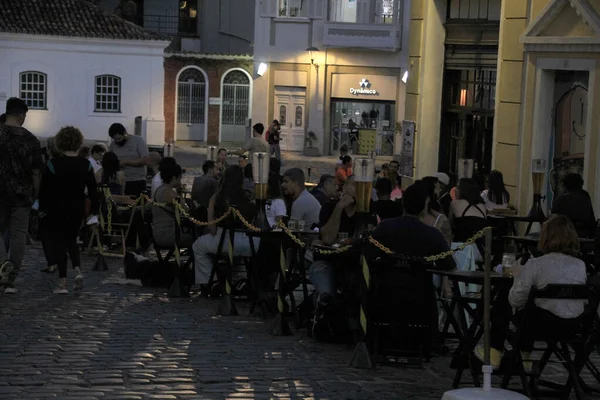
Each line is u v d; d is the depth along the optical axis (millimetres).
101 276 16875
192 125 54812
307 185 25375
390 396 10078
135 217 18328
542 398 10203
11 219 14695
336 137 51656
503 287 10289
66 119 52531
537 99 19531
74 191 14945
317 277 12453
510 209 17922
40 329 12578
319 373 10891
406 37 49906
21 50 51812
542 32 19297
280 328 12812
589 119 18156
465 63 23547
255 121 52031
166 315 13820
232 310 14047
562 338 9633
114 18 53031
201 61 54312
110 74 52531
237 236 14695
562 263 9570
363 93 50906
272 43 51438
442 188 19875
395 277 11148
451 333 12352
